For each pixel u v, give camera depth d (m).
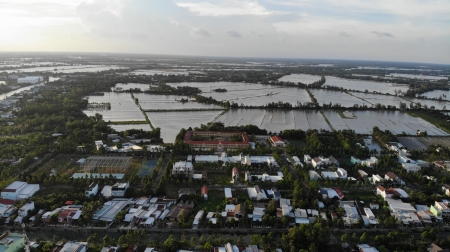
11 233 117.12
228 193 161.25
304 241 119.06
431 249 117.56
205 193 157.50
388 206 153.00
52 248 111.56
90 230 127.62
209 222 132.25
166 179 170.38
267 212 141.00
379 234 130.88
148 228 130.38
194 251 114.00
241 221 134.00
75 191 159.50
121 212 135.38
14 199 147.50
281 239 121.25
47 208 140.62
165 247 112.81
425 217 141.75
